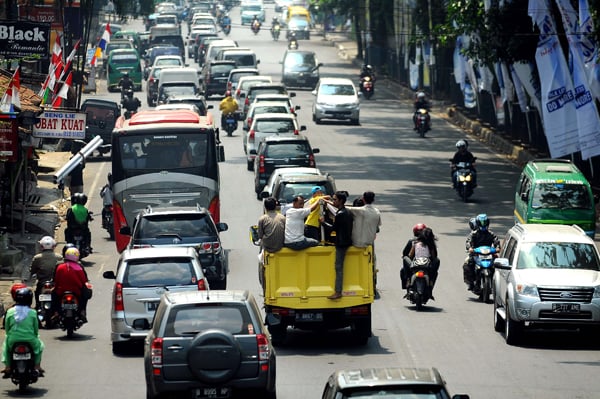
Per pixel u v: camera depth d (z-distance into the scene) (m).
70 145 127.88
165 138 79.31
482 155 133.50
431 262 61.09
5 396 42.56
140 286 49.59
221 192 104.69
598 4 101.12
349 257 51.22
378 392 28.42
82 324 54.81
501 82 130.75
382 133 152.75
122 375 46.16
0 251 70.44
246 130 133.38
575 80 98.94
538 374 46.03
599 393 42.62
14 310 43.19
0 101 72.38
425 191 106.25
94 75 191.38
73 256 54.56
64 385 44.38
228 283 68.00
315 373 46.16
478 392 42.50
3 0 110.31
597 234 86.94
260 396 37.84
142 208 79.38
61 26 135.00
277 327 52.41
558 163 84.38
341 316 51.25
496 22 114.06
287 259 51.00
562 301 51.81
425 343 52.56
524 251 54.81
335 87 163.50
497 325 56.06
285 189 74.88
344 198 50.91
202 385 37.25
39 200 92.56
